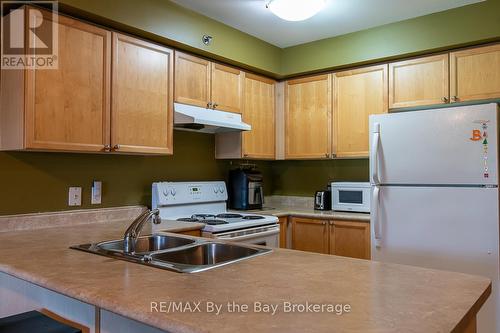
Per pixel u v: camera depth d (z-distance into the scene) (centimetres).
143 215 179
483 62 272
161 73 267
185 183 312
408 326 82
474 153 233
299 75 364
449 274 125
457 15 276
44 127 203
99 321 116
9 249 164
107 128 232
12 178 220
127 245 174
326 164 384
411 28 296
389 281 117
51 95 206
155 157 303
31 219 224
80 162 252
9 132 206
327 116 346
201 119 275
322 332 80
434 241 244
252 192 362
